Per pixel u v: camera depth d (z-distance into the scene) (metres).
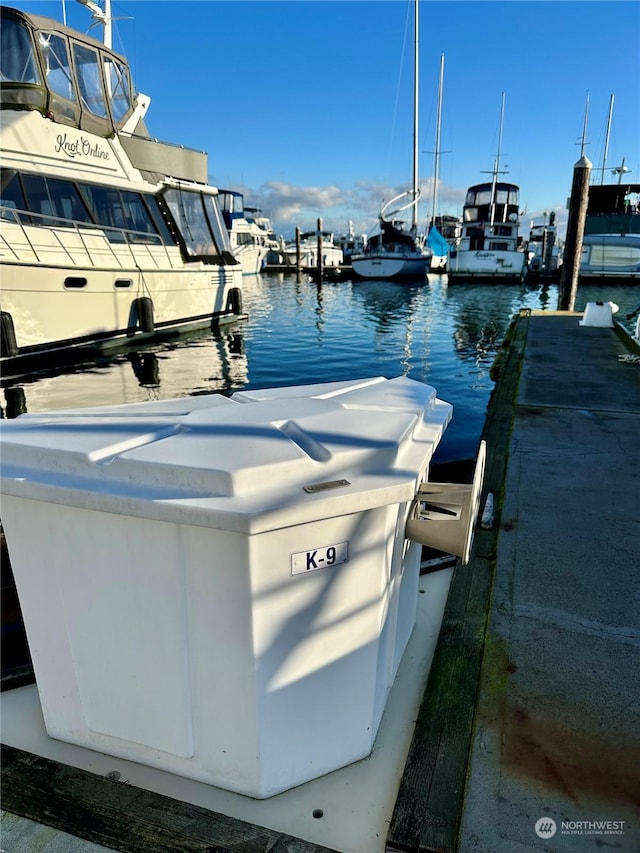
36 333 9.74
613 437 4.18
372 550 1.24
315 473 1.17
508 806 1.33
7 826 1.25
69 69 9.88
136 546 1.17
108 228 10.79
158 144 12.09
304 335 15.65
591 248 28.95
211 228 14.16
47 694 1.44
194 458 1.14
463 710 1.59
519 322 11.16
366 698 1.39
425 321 19.08
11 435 1.30
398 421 1.45
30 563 1.30
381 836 1.26
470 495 1.43
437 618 2.06
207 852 1.20
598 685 1.74
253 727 1.25
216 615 1.17
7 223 9.11
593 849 1.24
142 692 1.32
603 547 2.59
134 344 11.97
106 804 1.30
